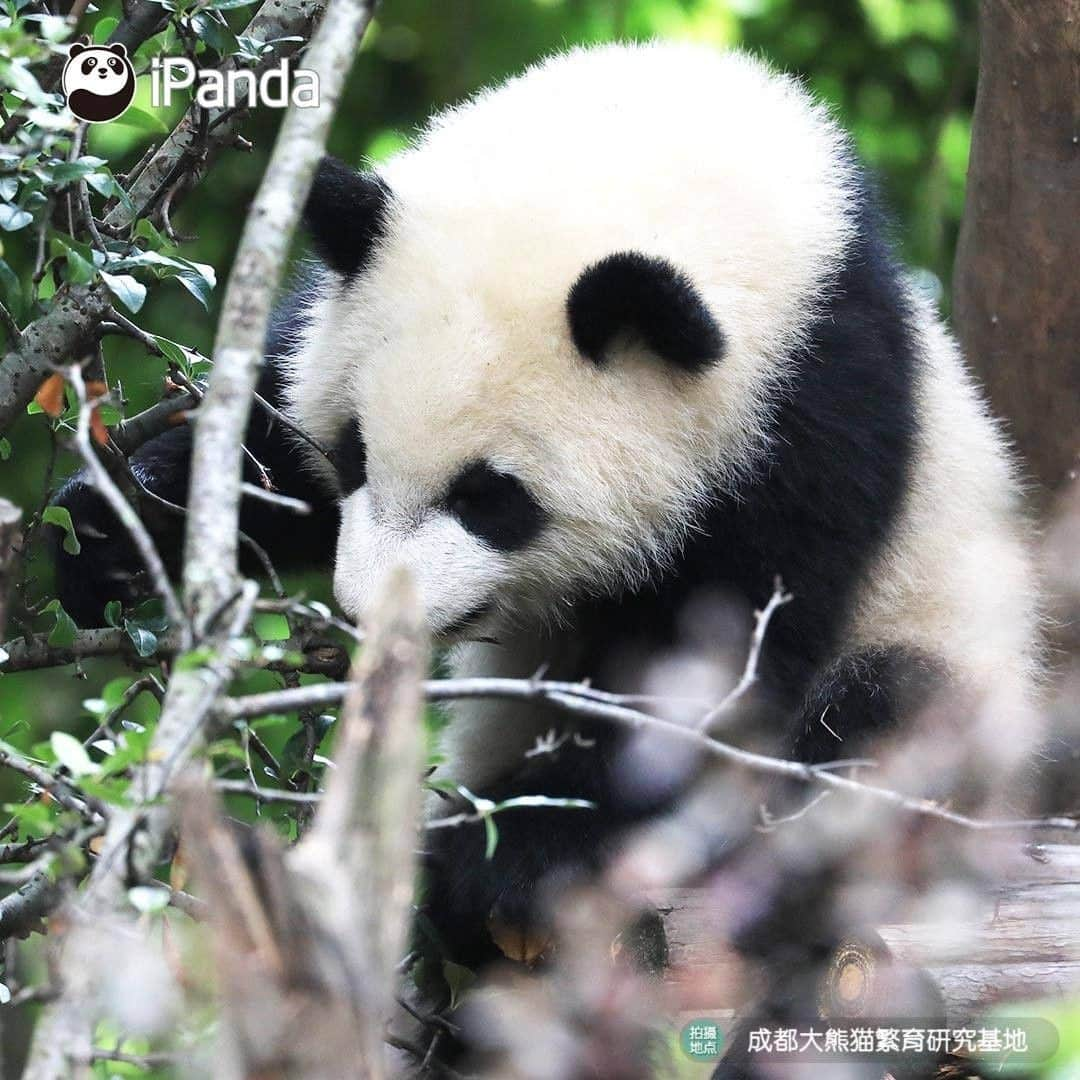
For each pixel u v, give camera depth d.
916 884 8.00
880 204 8.85
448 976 7.16
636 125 8.11
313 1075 3.39
